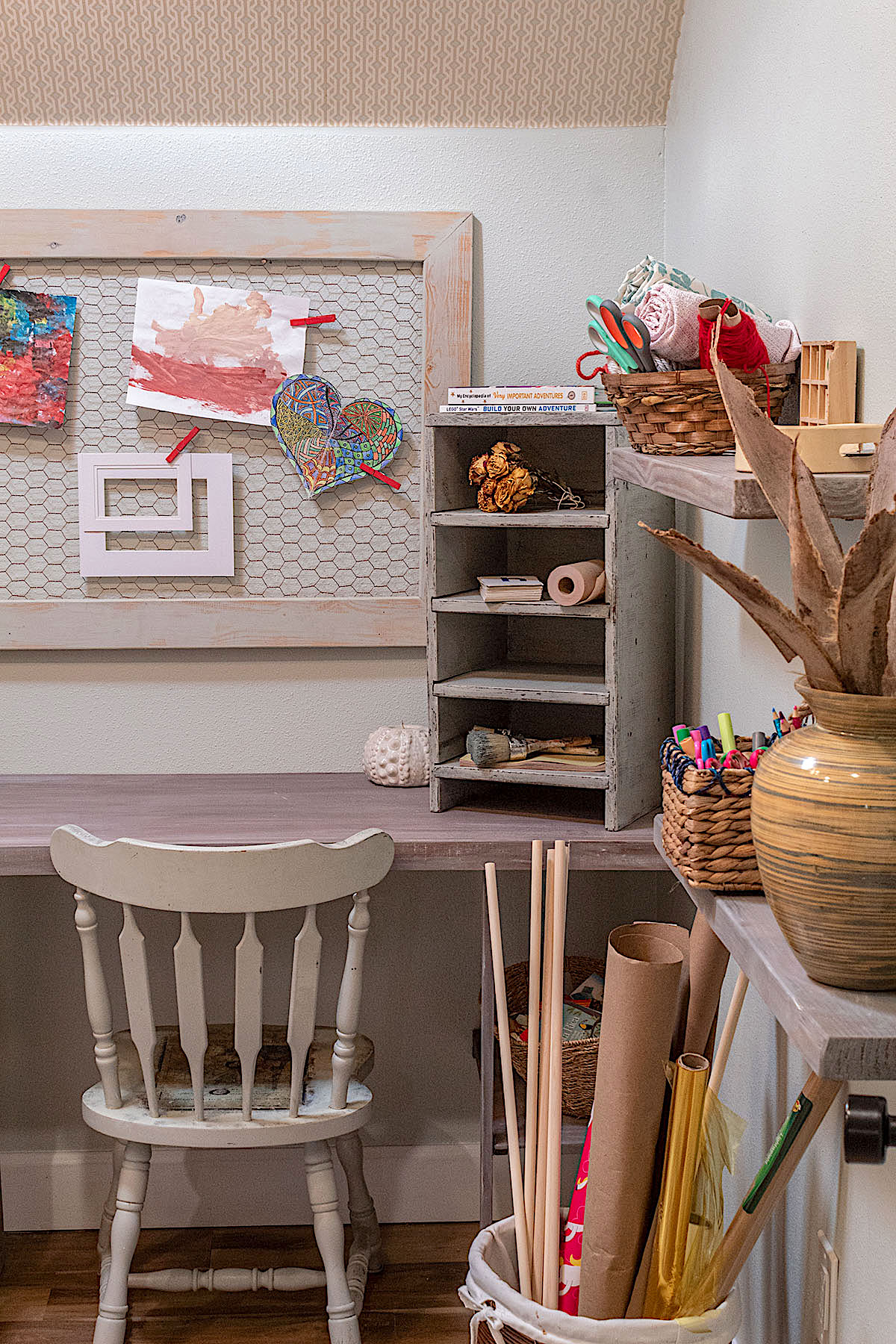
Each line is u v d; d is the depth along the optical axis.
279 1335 2.11
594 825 2.04
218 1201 2.44
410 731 2.32
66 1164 2.43
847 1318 1.37
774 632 0.92
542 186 2.28
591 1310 1.48
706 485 1.14
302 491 2.34
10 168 2.26
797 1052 1.55
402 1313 2.17
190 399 2.29
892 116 1.20
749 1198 1.34
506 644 2.41
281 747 2.42
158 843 1.85
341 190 2.27
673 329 1.48
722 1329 1.42
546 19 2.11
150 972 2.42
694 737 1.35
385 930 2.42
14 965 2.40
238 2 2.06
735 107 1.80
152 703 2.40
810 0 1.44
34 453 2.32
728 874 1.21
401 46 2.14
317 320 2.29
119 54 2.14
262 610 2.35
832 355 1.30
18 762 2.41
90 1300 2.20
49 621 2.34
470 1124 2.46
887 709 0.85
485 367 2.33
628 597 1.99
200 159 2.26
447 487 2.12
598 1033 2.00
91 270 2.28
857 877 0.85
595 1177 1.45
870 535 0.80
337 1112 1.89
